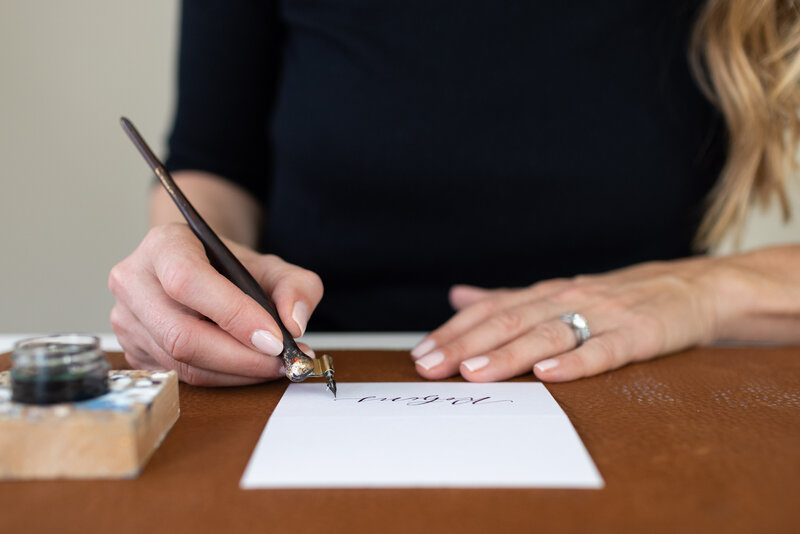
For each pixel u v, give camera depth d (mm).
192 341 448
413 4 886
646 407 433
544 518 275
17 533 264
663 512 281
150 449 344
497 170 890
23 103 1686
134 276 487
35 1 1650
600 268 937
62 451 315
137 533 264
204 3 993
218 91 995
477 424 388
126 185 1733
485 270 939
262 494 299
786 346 645
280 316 460
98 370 356
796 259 702
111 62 1685
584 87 882
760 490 303
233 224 888
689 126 902
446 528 267
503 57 881
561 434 370
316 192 927
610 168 890
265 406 433
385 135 892
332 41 915
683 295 633
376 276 942
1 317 1766
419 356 576
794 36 736
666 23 886
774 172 819
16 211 1729
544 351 527
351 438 365
